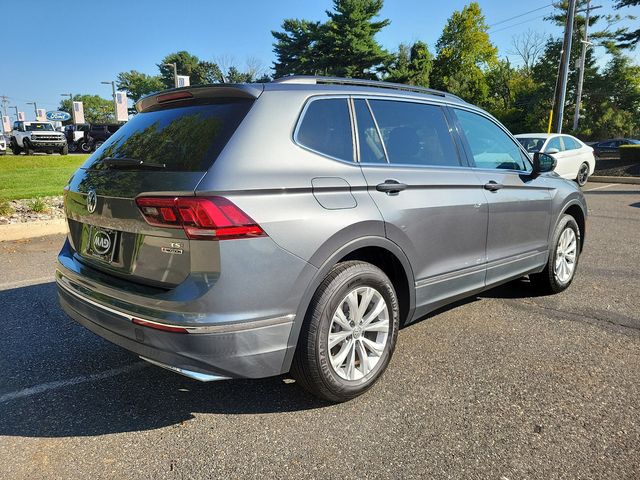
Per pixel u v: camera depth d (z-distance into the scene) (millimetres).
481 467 2379
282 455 2496
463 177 3662
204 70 75125
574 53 47156
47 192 11609
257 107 2689
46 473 2363
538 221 4480
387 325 3127
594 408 2887
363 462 2430
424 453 2490
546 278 4836
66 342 3914
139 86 91375
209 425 2775
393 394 3074
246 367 2523
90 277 2904
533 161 4395
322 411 2902
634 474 2322
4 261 6410
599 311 4512
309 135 2832
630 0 33969
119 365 3527
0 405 2979
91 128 32750
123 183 2697
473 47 55438
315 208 2674
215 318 2391
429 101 3701
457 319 4340
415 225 3209
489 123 4281
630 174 18672
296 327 2652
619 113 46750
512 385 3166
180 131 2791
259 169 2531
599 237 7957
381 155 3189
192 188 2383
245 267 2424
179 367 2480
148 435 2682
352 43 47406
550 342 3832
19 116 62156
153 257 2559
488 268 3941
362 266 2920
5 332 4098
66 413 2900
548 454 2471
